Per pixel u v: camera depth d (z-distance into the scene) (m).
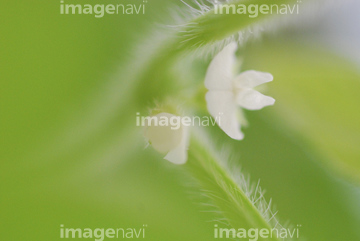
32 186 0.07
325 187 0.08
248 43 0.08
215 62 0.07
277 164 0.08
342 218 0.08
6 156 0.07
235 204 0.07
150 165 0.07
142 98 0.07
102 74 0.07
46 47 0.07
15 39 0.07
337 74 0.08
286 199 0.08
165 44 0.07
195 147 0.07
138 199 0.07
